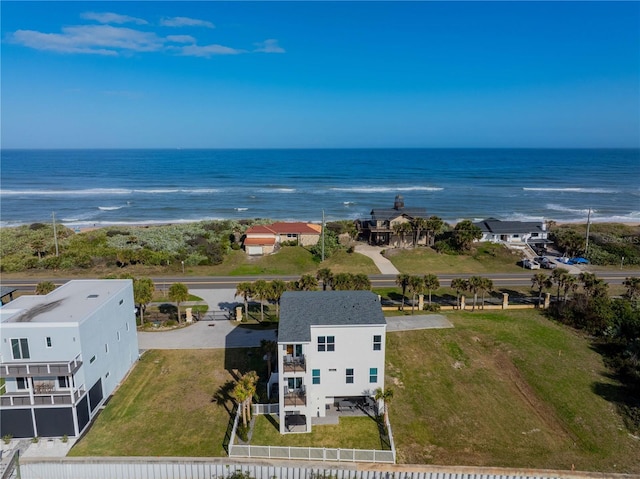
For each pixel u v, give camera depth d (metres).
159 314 50.47
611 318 45.50
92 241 80.62
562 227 100.31
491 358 40.12
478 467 26.89
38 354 28.81
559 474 26.62
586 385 36.28
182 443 28.78
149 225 106.00
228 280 64.06
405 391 35.12
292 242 79.50
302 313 31.30
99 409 32.22
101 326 32.50
